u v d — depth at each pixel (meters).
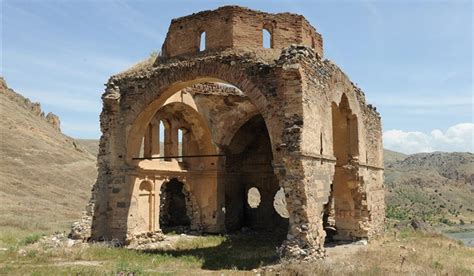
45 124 85.00
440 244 23.73
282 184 16.88
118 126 21.34
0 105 73.12
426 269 14.95
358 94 24.78
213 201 28.28
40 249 17.47
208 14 20.53
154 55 22.64
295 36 20.78
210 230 28.11
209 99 28.06
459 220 86.75
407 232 29.47
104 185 20.91
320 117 18.47
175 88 20.92
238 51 19.39
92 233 20.03
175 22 21.44
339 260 16.58
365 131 25.31
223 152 29.12
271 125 17.44
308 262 14.77
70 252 16.98
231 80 18.78
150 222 23.89
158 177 24.89
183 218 32.28
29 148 56.28
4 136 56.59
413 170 136.25
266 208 32.75
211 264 16.25
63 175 50.91
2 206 31.19
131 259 16.61
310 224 16.08
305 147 16.33
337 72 21.22
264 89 17.86
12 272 13.05
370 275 13.28
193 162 28.94
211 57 19.50
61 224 27.48
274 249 20.72
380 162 29.08
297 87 16.53
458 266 16.30
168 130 27.61
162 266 15.60
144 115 21.34
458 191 113.69
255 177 33.12
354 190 23.16
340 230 23.53
